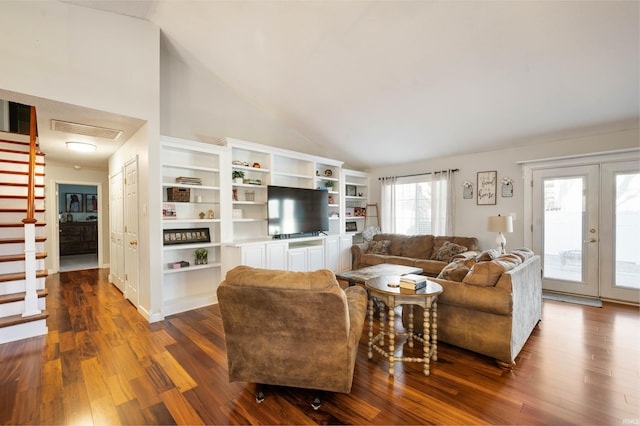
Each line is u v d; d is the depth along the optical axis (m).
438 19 2.66
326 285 1.66
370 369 2.27
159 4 2.99
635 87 3.06
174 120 4.11
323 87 4.00
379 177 6.44
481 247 4.97
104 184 6.45
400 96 3.83
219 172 4.09
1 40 2.44
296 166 5.49
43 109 2.88
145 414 1.76
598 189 3.96
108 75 2.99
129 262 3.98
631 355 2.44
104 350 2.58
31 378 2.14
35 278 2.97
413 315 2.82
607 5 2.29
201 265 3.95
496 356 2.29
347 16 2.80
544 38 2.64
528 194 4.50
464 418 1.70
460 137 4.60
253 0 2.83
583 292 4.10
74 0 2.74
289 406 1.83
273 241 4.37
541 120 3.85
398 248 5.42
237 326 1.83
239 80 4.34
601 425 1.63
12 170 4.08
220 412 1.78
